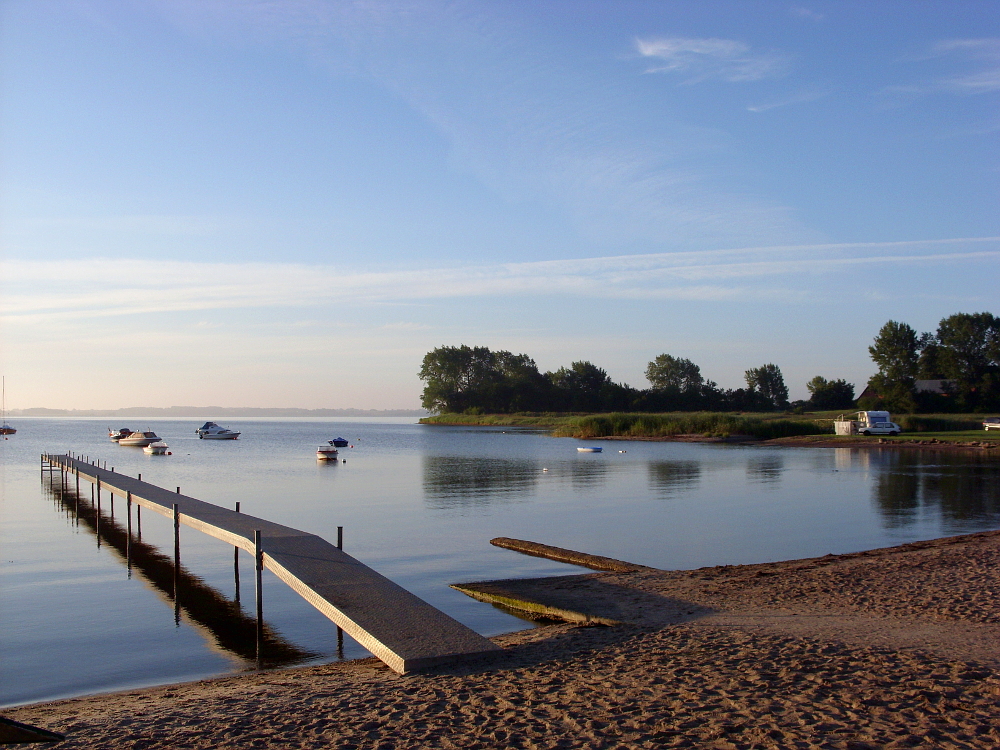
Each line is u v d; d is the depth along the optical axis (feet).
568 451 233.55
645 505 100.42
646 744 22.56
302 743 24.26
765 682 27.35
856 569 51.11
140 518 83.71
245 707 28.68
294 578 40.81
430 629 34.47
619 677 29.04
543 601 44.80
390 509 98.43
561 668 30.78
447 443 296.51
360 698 28.30
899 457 180.14
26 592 53.98
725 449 226.58
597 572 57.16
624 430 308.19
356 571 42.68
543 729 24.14
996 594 42.65
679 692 26.84
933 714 23.75
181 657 39.14
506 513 93.61
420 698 27.76
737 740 22.43
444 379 563.07
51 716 29.27
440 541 72.95
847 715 23.91
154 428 624.59
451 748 23.09
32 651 40.27
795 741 22.15
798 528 80.07
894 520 84.43
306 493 119.14
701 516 89.81
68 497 120.67
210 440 341.21
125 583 56.90
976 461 166.20
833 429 269.23
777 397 561.84
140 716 28.35
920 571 49.70
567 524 84.23
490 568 59.88
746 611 40.16
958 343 371.35
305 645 41.04
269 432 481.46
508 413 538.47
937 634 33.78
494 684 28.96
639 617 39.91
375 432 471.21
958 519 84.23
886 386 371.56
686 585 47.83
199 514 63.52
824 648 31.45
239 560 65.36
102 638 42.63
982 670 27.86
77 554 69.15
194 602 51.03
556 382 562.66
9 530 84.79
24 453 248.73
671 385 528.63
